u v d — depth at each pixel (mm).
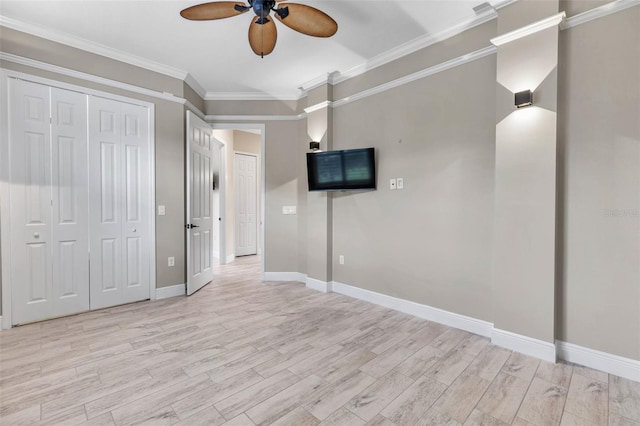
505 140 2510
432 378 2117
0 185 2812
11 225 2871
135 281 3637
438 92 3088
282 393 1948
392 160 3488
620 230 2143
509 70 2477
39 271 3021
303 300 3812
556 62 2270
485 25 2758
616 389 1987
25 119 2914
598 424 1682
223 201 6133
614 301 2170
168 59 3617
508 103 2486
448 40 3008
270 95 4668
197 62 3689
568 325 2342
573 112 2287
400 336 2789
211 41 3221
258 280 4816
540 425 1676
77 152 3211
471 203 2867
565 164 2326
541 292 2361
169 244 3891
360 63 3697
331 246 4191
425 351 2504
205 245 4508
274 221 4754
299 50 3398
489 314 2770
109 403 1836
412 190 3309
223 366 2264
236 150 6965
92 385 2014
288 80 4215
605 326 2201
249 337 2756
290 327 2982
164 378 2104
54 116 3068
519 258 2463
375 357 2406
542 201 2346
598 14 2180
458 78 2945
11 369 2193
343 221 4047
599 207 2209
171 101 3865
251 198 7320
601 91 2188
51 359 2336
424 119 3201
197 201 4238
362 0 2562
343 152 3812
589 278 2254
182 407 1808
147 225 3701
